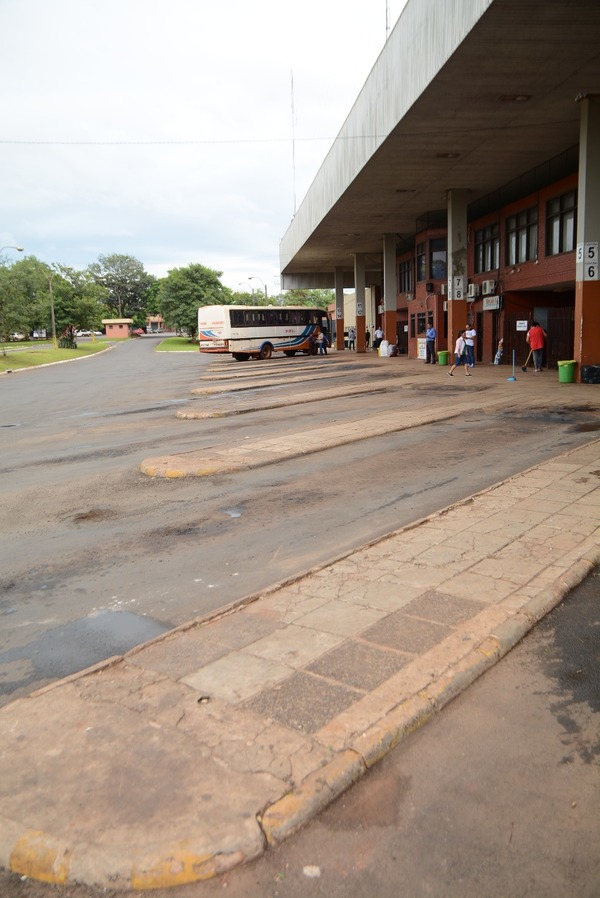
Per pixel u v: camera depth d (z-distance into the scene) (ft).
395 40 63.05
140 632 15.70
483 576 16.87
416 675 12.27
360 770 10.01
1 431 52.60
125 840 8.65
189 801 9.28
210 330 138.82
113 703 11.91
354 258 163.63
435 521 21.70
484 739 10.85
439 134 67.36
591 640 13.94
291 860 8.57
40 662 14.51
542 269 85.61
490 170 82.07
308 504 25.73
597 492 24.02
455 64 50.39
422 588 16.33
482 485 27.09
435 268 115.34
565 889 8.01
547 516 21.50
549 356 88.74
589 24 44.29
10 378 124.47
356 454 34.63
